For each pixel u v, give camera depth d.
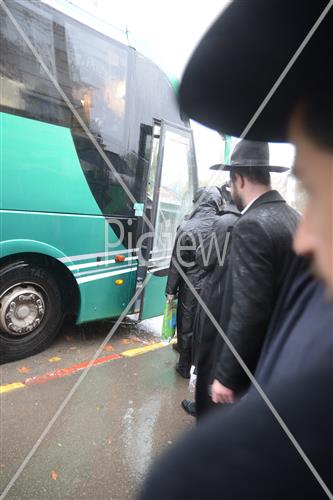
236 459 0.39
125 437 2.71
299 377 0.44
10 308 3.56
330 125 0.48
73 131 3.67
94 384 3.42
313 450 0.38
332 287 0.51
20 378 3.41
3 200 3.25
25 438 2.59
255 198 1.84
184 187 4.75
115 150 4.01
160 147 4.27
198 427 0.45
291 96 0.55
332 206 0.49
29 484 2.20
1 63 3.18
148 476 0.42
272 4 0.49
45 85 3.45
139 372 3.73
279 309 0.87
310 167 0.51
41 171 3.47
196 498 0.39
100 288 4.05
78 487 2.21
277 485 0.38
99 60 3.82
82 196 3.79
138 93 4.18
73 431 2.72
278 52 0.54
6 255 3.32
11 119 3.26
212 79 0.61
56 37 3.50
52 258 3.69
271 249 1.60
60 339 4.38
